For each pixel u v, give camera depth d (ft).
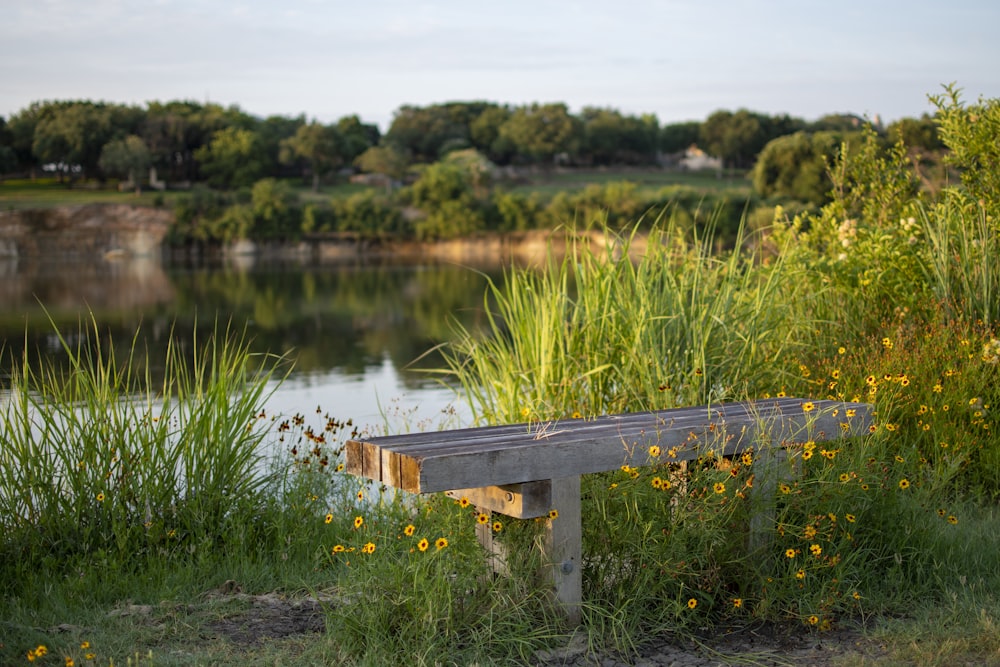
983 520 14.06
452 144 530.27
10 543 12.85
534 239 325.21
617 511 11.10
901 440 16.15
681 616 10.57
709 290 17.79
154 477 13.96
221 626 10.87
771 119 506.48
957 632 10.14
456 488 9.27
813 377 17.98
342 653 9.71
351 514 14.53
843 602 11.10
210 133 463.83
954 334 18.22
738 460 11.28
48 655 9.75
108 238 342.44
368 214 344.69
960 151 23.25
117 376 15.19
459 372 18.80
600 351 16.96
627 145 531.09
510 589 10.19
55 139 435.12
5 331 86.02
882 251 20.83
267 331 88.74
